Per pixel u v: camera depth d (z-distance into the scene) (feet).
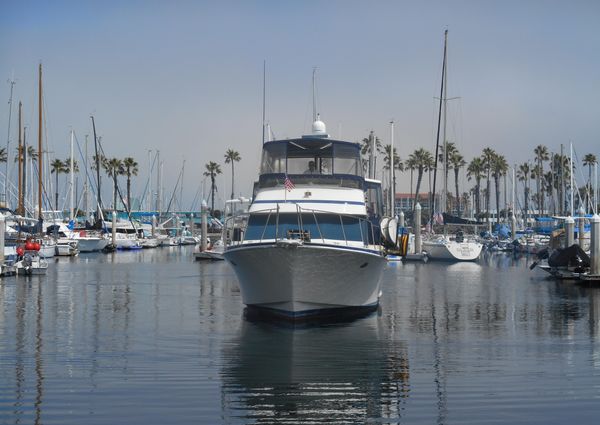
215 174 463.01
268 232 80.23
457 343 65.46
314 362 56.85
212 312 86.02
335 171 83.41
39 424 40.27
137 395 46.24
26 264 139.95
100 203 307.37
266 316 81.87
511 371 53.42
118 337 67.82
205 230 225.15
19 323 76.59
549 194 405.59
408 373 52.85
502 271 165.89
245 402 44.83
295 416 42.19
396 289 119.55
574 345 64.39
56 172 339.77
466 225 228.22
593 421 41.11
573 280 135.64
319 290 75.05
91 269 167.53
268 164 85.46
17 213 203.72
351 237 79.71
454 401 45.27
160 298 102.63
